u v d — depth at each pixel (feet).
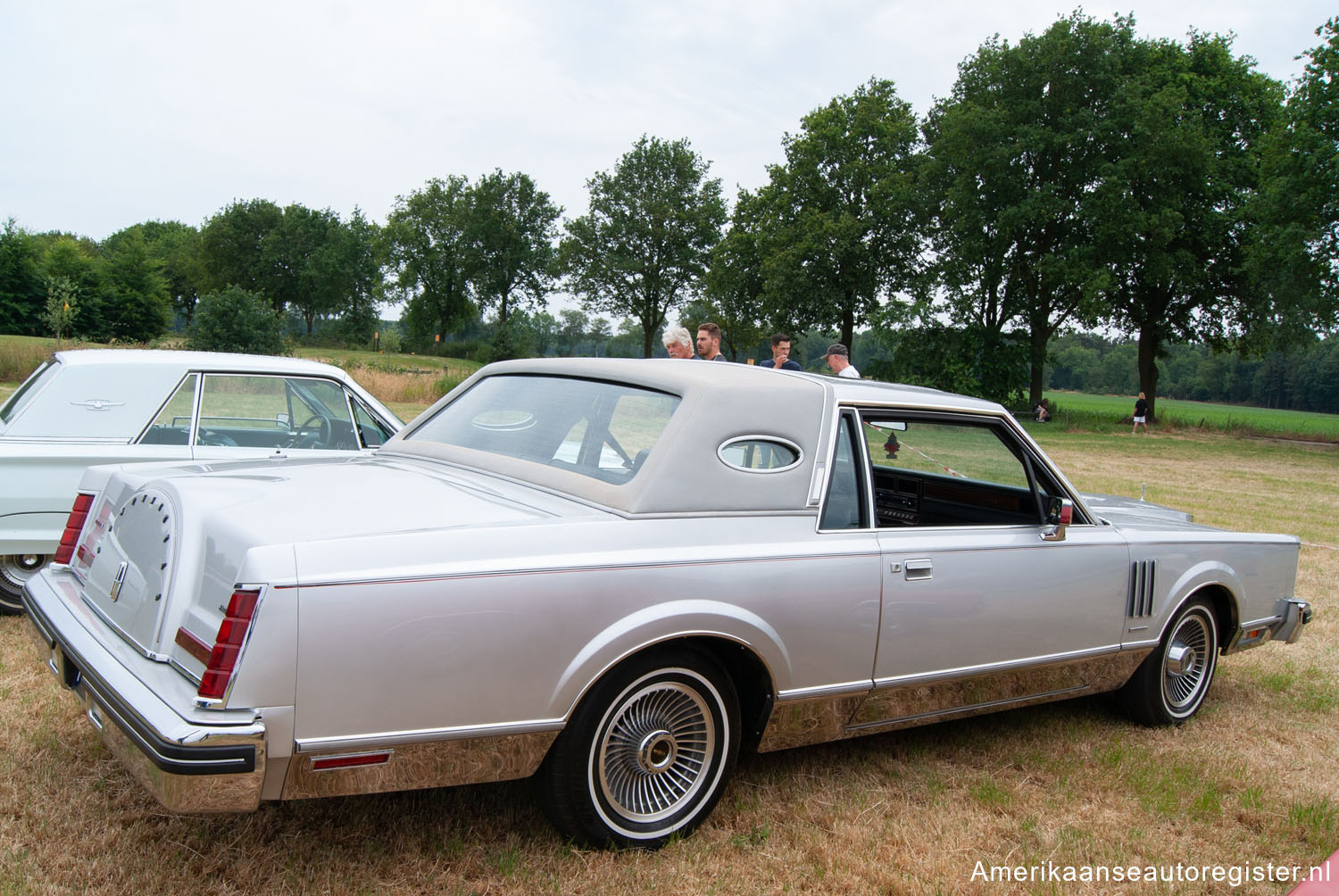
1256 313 121.29
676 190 236.02
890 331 141.38
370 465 10.42
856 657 9.72
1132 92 116.88
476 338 340.18
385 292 300.20
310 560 6.85
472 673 7.40
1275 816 10.64
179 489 8.26
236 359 16.79
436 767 7.46
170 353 16.55
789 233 143.84
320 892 7.79
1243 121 127.95
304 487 8.68
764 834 9.34
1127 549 12.47
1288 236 101.81
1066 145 120.16
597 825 8.46
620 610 8.05
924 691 10.55
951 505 12.57
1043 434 113.91
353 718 6.95
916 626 10.16
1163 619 13.03
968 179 127.13
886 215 140.87
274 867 8.14
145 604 7.70
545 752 8.05
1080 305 120.16
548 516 8.31
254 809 6.70
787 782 10.75
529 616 7.61
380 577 7.02
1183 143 112.37
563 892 7.95
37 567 15.33
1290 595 15.33
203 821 8.90
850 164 144.15
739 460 9.16
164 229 394.11
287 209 311.27
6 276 201.05
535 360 11.65
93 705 7.78
